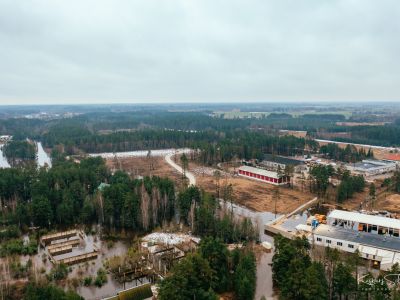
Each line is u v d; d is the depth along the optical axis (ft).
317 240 271.49
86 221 325.62
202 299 179.11
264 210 364.99
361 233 276.82
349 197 403.13
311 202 391.04
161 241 274.57
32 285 184.65
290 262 195.31
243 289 189.67
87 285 214.90
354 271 206.39
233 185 459.32
